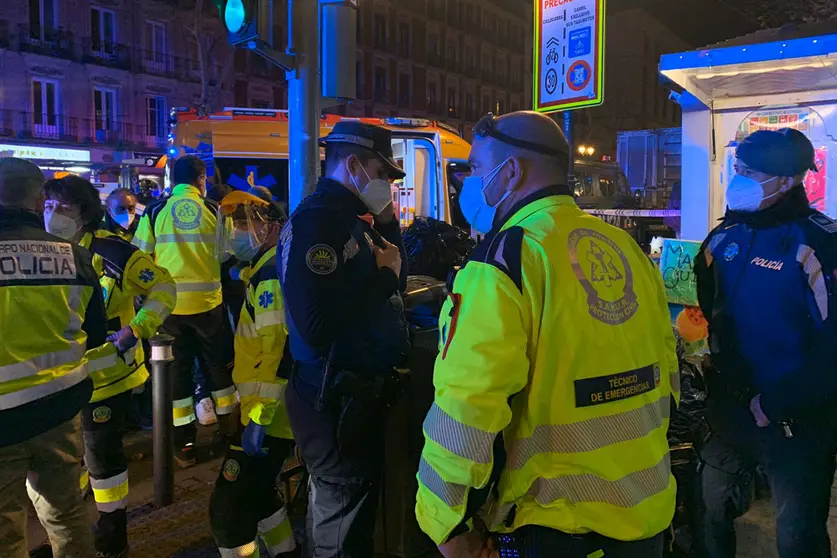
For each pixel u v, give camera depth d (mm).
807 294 2311
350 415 2348
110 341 3277
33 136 28109
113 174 21469
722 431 2568
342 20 4035
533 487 1544
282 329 2684
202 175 5105
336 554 2451
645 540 1588
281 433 2783
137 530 3719
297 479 3844
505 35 56000
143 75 31672
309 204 2395
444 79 50062
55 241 2582
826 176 4797
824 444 2367
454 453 1454
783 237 2387
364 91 43875
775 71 4559
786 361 2350
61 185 3205
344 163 2496
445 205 9500
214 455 4934
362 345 2408
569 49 6074
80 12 29484
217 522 2846
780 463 2416
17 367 2371
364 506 2461
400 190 9703
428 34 48531
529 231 1581
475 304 1510
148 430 5379
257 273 2797
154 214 4926
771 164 2350
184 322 4770
